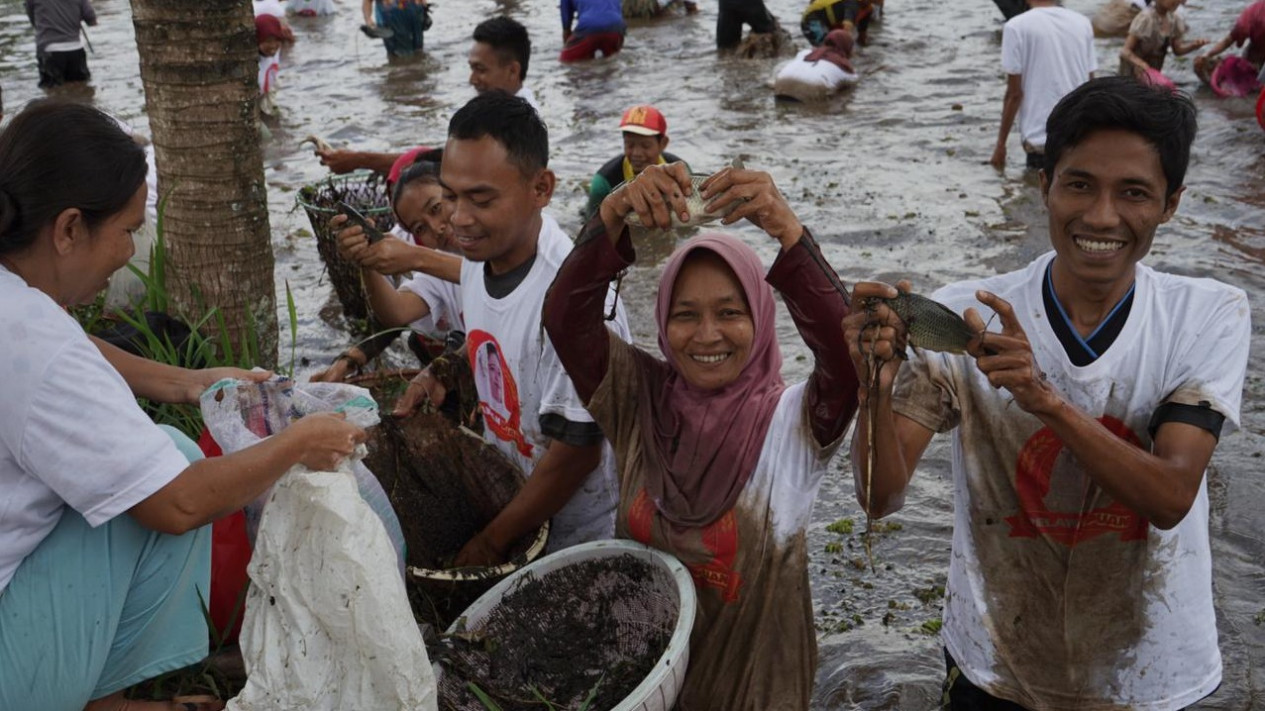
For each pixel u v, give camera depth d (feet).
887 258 23.04
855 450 8.31
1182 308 7.95
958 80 37.11
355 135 33.53
